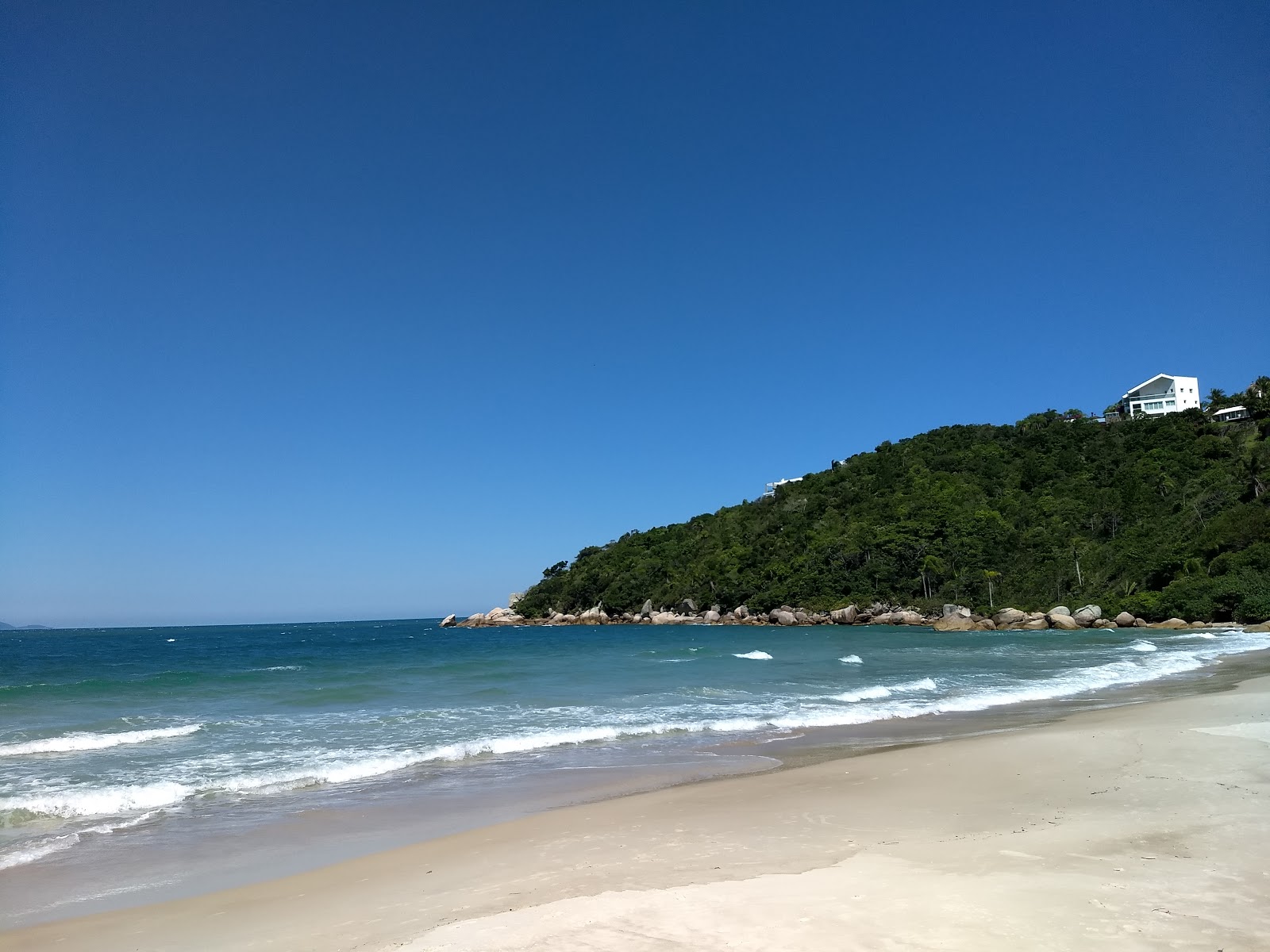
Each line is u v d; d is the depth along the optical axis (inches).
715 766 573.6
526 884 309.6
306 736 709.9
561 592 5664.4
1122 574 2960.1
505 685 1160.8
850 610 3747.5
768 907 254.1
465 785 525.0
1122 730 604.4
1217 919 227.0
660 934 235.0
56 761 604.7
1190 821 347.6
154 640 4338.1
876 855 318.0
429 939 243.4
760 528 5014.8
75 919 294.5
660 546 5526.6
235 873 352.5
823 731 721.0
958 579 3572.8
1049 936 217.3
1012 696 946.7
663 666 1508.4
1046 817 373.4
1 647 3149.6
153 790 490.6
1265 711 671.8
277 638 4539.9
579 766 581.9
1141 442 4160.9
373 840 402.0
